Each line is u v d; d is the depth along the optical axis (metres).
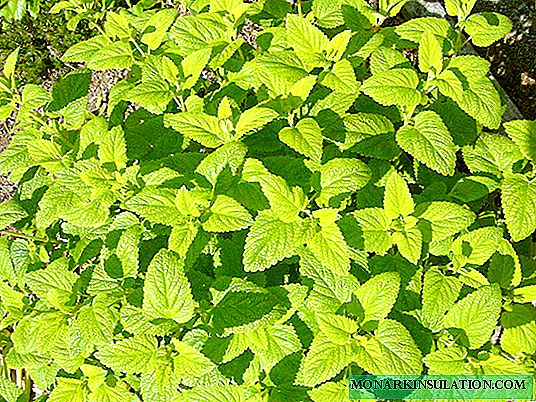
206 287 0.60
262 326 0.59
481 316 0.61
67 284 0.63
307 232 0.58
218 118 0.62
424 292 0.62
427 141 0.62
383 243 0.61
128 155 0.67
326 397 0.58
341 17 0.71
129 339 0.57
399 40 0.71
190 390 0.60
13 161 0.70
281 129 0.65
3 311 0.67
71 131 0.73
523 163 0.66
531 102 0.92
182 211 0.58
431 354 0.60
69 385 0.62
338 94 0.66
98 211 0.62
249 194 0.61
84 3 0.77
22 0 0.90
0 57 0.94
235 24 0.69
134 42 0.69
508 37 0.95
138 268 0.63
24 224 0.71
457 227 0.62
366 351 0.58
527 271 0.69
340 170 0.61
